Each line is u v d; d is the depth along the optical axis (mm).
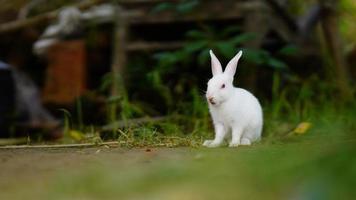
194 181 4043
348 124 7980
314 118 8758
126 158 5352
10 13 13484
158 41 11328
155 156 5434
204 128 8344
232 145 6254
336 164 3744
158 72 9859
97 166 4914
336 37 10953
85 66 11734
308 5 13234
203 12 10281
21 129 10891
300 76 11234
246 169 4270
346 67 11312
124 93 9023
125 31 10641
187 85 10625
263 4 10078
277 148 5414
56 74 11680
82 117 10789
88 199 3785
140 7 10617
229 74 6555
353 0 14227
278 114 9312
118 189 3936
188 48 9758
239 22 10742
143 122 8469
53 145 6617
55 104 11578
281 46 11031
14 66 12961
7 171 4777
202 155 5234
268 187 3826
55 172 4688
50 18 12289
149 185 3996
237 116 6465
